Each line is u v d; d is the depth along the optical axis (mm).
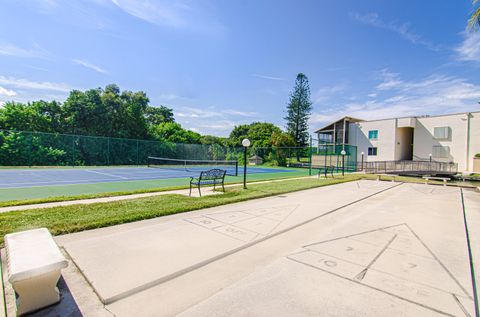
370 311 2168
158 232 4293
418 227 5039
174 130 37719
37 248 2479
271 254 3479
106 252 3375
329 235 4414
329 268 3047
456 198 9055
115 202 6477
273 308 2199
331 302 2305
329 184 12250
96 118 26859
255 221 5156
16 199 7117
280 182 12516
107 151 23109
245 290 2508
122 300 2303
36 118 23281
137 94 39656
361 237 4328
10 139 18609
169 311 2152
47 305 2188
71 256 3225
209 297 2375
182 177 14188
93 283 2559
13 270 1987
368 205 7395
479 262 3301
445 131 26125
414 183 13930
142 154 25156
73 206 5930
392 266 3139
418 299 2379
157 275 2758
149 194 8109
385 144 29906
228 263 3150
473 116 24328
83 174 15094
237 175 17031
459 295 2469
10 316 2059
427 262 3287
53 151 20359
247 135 51656
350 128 33250
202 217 5395
